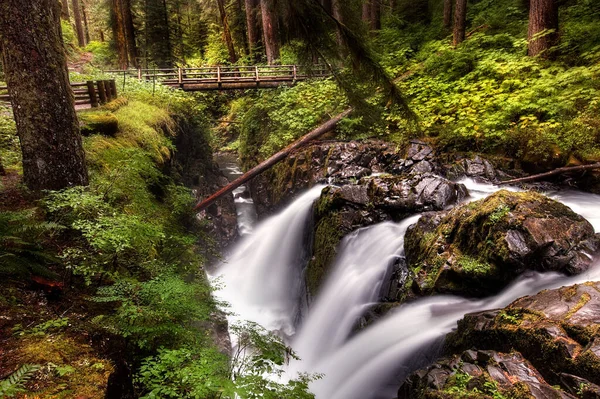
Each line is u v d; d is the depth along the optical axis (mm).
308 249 11016
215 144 23406
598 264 4965
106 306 4352
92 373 3109
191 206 10445
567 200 7871
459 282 5629
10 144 8320
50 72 5441
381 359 5684
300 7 5078
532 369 3430
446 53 13867
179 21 30938
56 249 4961
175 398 2994
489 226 5562
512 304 4270
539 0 11156
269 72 19266
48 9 5406
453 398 3312
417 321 5582
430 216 7094
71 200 4695
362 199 9016
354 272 8141
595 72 9352
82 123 8883
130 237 4531
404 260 7207
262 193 15094
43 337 3500
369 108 6426
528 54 11703
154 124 11398
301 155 12961
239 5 31312
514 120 10188
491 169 9406
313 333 8359
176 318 4223
